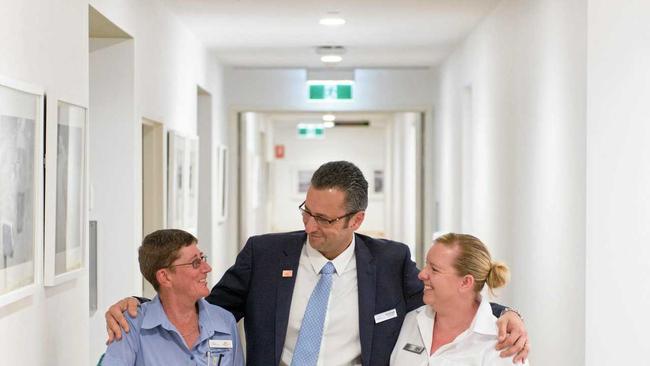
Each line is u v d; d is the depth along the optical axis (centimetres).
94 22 470
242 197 1071
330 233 275
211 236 878
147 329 279
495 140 650
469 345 270
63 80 362
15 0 307
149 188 609
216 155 920
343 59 945
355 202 275
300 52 884
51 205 342
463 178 808
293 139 2252
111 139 523
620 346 412
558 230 466
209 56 868
